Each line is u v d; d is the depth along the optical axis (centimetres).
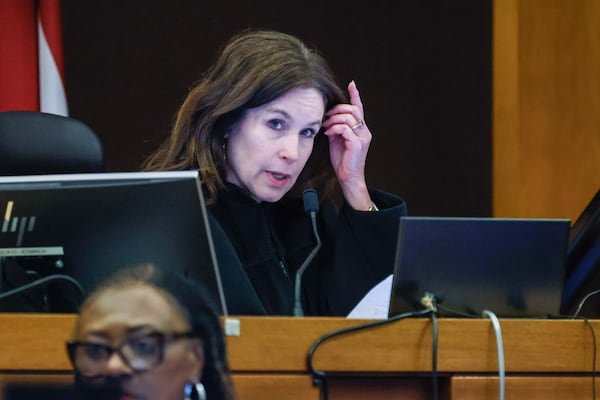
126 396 409
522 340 596
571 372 602
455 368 586
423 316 608
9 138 851
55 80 1224
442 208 1406
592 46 1402
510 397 593
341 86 1396
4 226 627
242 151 805
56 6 1237
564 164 1390
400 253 629
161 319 414
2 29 1218
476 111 1412
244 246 806
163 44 1377
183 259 633
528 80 1393
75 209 629
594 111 1398
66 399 387
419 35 1411
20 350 550
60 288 634
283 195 832
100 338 412
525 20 1395
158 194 630
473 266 637
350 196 849
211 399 416
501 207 1398
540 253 642
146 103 1371
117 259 630
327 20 1397
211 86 810
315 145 861
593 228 702
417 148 1407
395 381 590
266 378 567
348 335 578
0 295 604
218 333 426
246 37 826
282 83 793
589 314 715
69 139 859
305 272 830
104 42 1368
